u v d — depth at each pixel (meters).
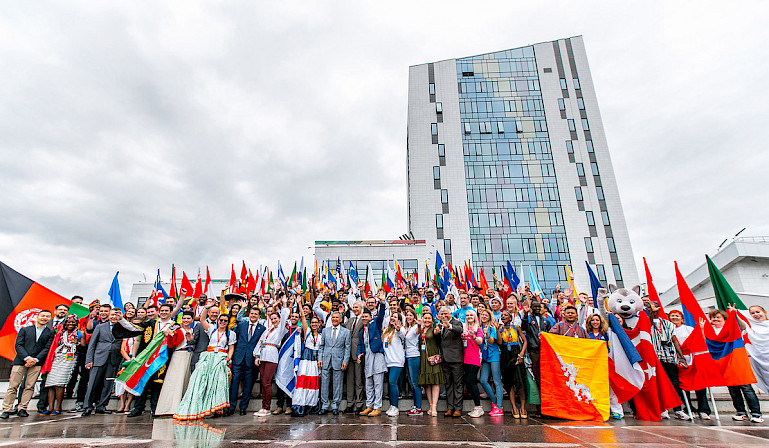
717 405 7.57
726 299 8.15
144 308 8.70
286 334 7.56
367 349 7.36
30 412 7.92
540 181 44.09
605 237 41.28
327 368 7.20
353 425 5.78
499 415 6.70
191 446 4.34
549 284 39.78
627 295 6.94
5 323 8.83
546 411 6.48
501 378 7.24
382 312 7.46
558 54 49.81
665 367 7.18
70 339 7.87
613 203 42.66
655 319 7.56
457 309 9.55
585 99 47.34
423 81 49.81
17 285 9.26
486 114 47.69
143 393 7.15
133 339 7.70
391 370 7.05
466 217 42.88
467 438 4.78
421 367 7.02
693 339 6.76
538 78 48.94
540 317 7.45
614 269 40.03
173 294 12.61
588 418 6.20
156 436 4.95
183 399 6.48
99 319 8.70
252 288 13.27
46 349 7.61
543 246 41.25
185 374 7.00
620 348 6.74
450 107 48.22
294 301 8.89
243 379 7.38
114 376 7.63
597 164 44.41
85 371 8.22
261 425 5.80
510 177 44.44
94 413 7.39
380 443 4.48
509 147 45.88
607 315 7.07
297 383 6.98
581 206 42.69
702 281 24.08
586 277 39.81
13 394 7.24
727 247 21.77
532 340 6.98
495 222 42.53
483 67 50.03
